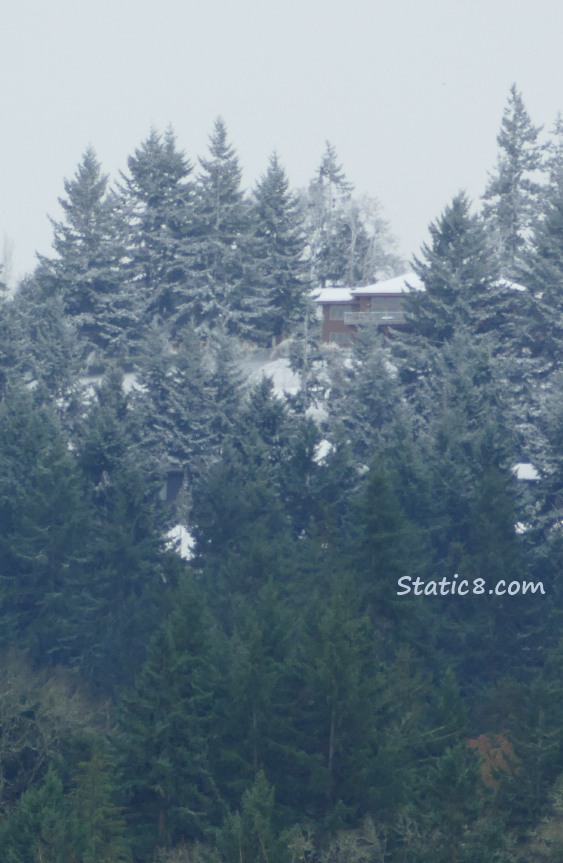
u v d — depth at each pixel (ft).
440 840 525.75
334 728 603.67
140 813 584.40
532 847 542.98
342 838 545.85
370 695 617.62
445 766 531.50
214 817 583.99
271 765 605.73
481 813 542.98
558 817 556.10
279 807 574.97
